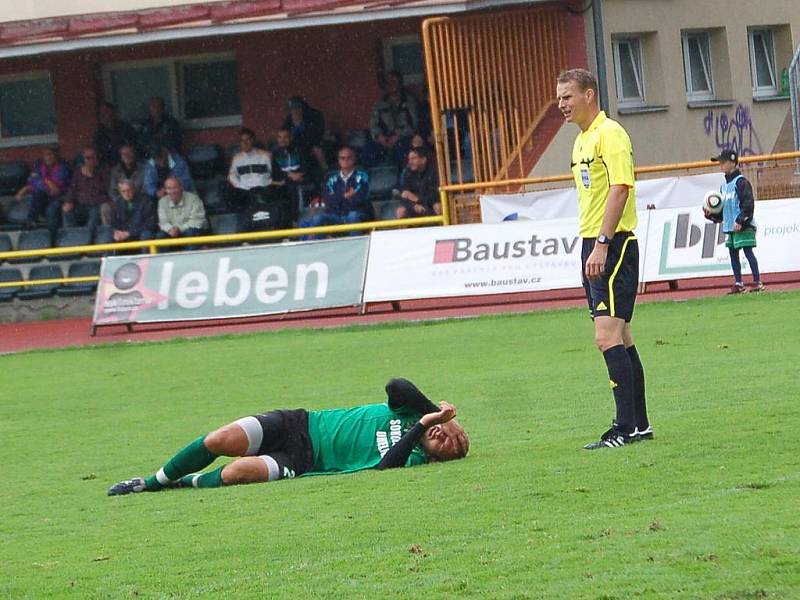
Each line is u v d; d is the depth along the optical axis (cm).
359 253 6278
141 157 7750
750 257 5750
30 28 7294
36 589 1848
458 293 6144
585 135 2594
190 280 6378
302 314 6481
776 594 1565
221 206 7656
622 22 7562
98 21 7256
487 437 2895
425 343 5081
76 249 6725
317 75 8188
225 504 2345
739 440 2506
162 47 8312
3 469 3023
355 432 2622
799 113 7588
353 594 1700
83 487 2702
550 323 5388
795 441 2458
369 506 2216
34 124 8450
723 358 3834
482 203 6462
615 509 2042
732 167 5703
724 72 8144
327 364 4684
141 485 2575
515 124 7112
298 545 1984
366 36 8106
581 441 2706
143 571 1905
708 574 1653
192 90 8362
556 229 6131
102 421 3734
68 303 7488
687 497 2077
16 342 6488
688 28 7919
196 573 1873
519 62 7131
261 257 6338
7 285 7188
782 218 6012
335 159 7644
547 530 1941
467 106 7069
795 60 7569
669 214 6100
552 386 3638
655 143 7719
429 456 2617
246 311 6278
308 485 2461
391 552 1897
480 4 7000
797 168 6412
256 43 8225
